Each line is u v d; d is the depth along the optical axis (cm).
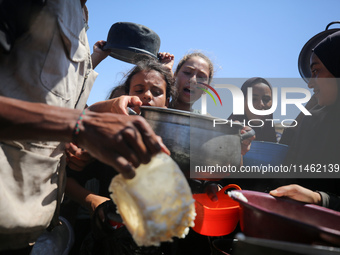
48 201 121
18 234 112
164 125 123
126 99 132
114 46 265
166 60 300
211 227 124
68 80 118
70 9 117
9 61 104
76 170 153
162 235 80
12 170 105
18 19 96
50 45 107
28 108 82
